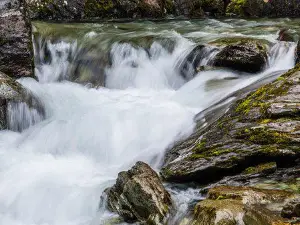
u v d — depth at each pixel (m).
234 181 4.59
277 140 4.66
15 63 8.75
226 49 8.78
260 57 8.38
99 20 14.45
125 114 7.11
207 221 3.53
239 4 17.11
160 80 9.97
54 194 5.13
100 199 4.76
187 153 5.23
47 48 10.89
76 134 6.89
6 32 8.61
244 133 4.95
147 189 4.25
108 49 10.77
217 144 5.04
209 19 16.00
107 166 6.14
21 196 5.25
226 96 7.16
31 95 8.05
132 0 15.18
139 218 4.25
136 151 6.21
